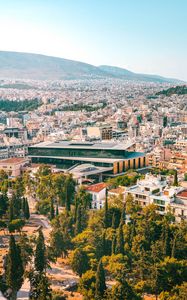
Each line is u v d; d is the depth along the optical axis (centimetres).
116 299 17550
